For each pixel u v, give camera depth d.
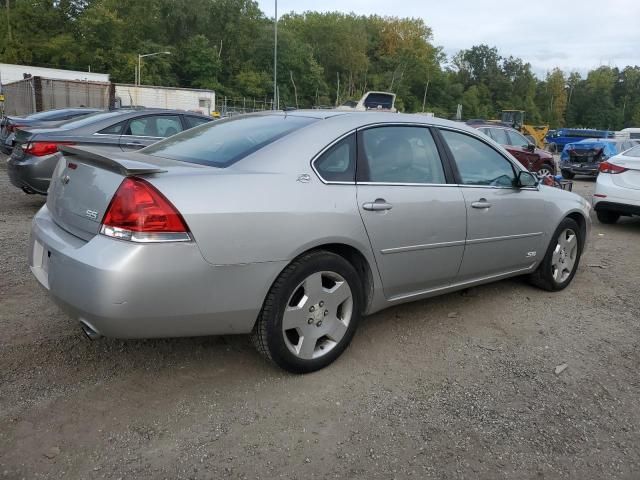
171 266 2.64
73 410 2.84
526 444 2.76
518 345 3.91
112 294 2.56
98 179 2.85
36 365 3.27
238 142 3.37
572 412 3.07
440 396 3.16
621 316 4.59
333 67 97.00
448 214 3.83
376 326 4.11
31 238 3.31
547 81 131.00
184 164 3.13
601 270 6.08
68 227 3.00
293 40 88.44
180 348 3.56
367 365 3.48
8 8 67.00
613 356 3.80
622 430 2.92
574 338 4.08
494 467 2.58
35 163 7.51
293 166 3.14
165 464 2.47
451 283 4.10
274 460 2.54
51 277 2.86
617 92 137.00
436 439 2.76
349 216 3.24
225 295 2.82
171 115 8.86
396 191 3.54
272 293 3.02
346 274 3.31
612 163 8.84
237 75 85.25
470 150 4.24
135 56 72.31
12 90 27.16
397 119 3.79
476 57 127.38
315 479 2.43
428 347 3.80
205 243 2.71
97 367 3.28
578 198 5.29
